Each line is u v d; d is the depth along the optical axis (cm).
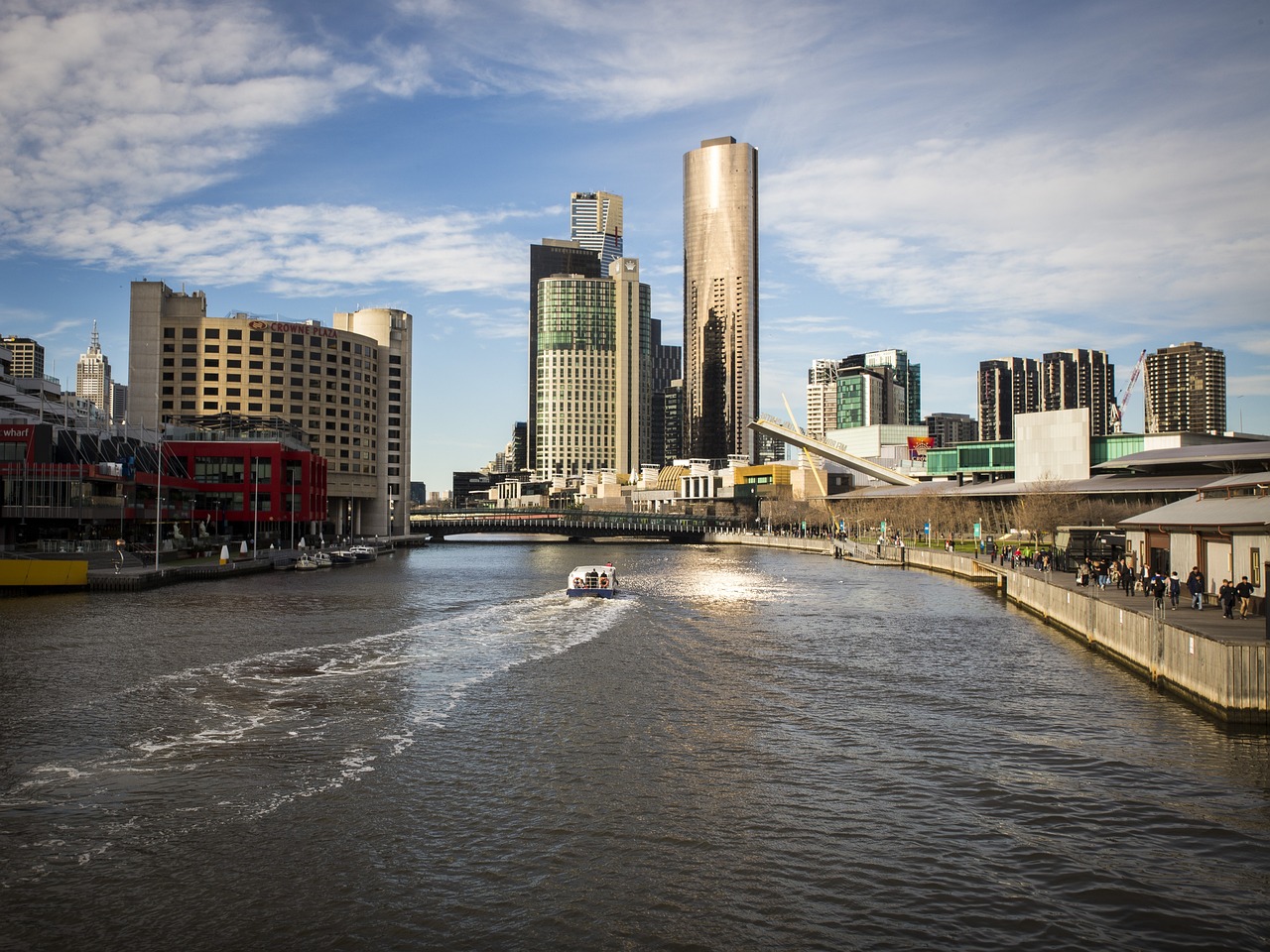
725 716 5184
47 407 17112
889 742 4669
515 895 2998
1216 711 4897
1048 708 5350
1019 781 4047
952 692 5812
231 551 17938
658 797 3841
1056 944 2728
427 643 7681
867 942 2734
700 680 6175
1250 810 3709
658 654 7194
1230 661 4738
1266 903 2966
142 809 3678
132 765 4212
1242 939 2756
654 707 5391
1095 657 7075
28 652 7069
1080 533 11656
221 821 3562
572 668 6569
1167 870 3195
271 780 4012
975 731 4869
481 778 4062
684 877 3130
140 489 16675
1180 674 5462
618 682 6084
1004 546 17325
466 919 2856
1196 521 7912
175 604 10325
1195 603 6881
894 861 3250
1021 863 3241
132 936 2753
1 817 3594
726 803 3775
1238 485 8144
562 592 12544
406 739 4662
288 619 9175
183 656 6900
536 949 2702
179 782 3981
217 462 19912
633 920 2852
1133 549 10294
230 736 4694
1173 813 3681
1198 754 4403
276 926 2809
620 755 4425
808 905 2942
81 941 2725
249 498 19812
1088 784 4006
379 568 17962
